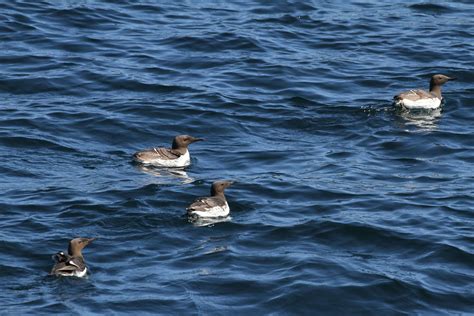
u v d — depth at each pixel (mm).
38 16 38656
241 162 28094
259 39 37688
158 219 23891
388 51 37281
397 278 21250
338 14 41156
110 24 38688
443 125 30969
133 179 26406
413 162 28188
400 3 42781
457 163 28141
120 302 19906
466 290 21078
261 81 34062
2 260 21500
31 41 36500
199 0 42281
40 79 33312
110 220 23719
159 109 31375
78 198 24828
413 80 34656
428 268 21891
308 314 20047
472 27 39906
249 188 25938
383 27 39656
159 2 41562
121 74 34062
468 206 25000
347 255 22375
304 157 28453
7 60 34719
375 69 35500
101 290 20359
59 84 33125
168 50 36469
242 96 32719
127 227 23438
